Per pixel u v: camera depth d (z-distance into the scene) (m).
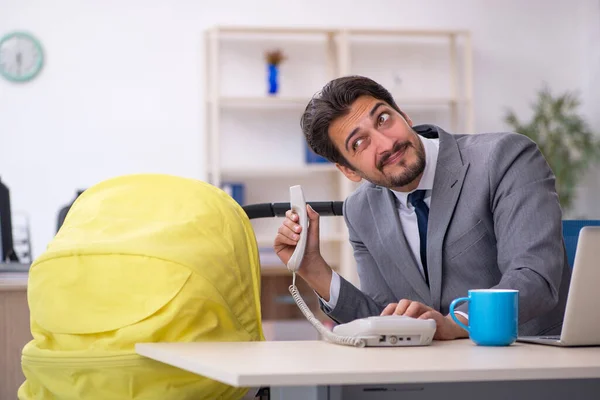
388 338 1.33
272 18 6.33
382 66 6.42
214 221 1.58
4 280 2.56
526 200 1.71
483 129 6.54
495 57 6.56
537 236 1.65
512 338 1.34
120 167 6.13
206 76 6.12
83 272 1.46
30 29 6.04
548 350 1.27
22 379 2.38
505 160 1.78
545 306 1.55
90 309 1.45
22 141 6.03
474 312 1.36
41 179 6.04
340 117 1.80
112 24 6.14
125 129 6.14
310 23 6.38
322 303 1.82
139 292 1.44
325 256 6.27
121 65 6.15
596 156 6.12
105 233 1.53
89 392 1.44
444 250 1.82
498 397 1.18
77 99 6.09
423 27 6.49
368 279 2.02
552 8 6.62
